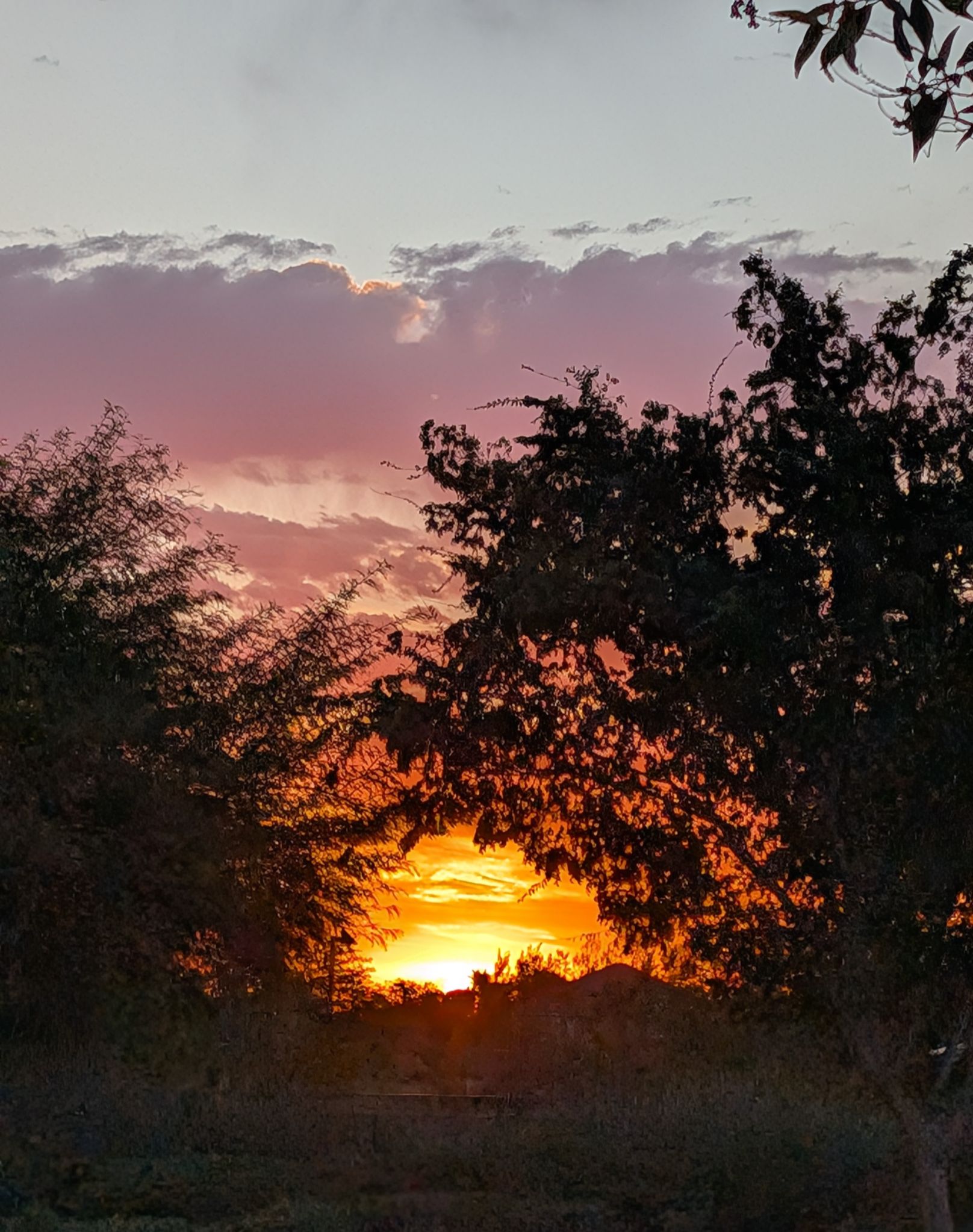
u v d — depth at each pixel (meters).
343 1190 10.49
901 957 10.76
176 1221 9.79
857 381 12.24
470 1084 13.69
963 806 10.64
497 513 13.64
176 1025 13.52
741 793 11.90
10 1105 11.99
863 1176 10.51
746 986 11.88
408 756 13.55
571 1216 10.11
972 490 11.24
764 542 11.81
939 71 4.51
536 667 12.95
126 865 13.84
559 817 13.05
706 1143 11.02
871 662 11.14
